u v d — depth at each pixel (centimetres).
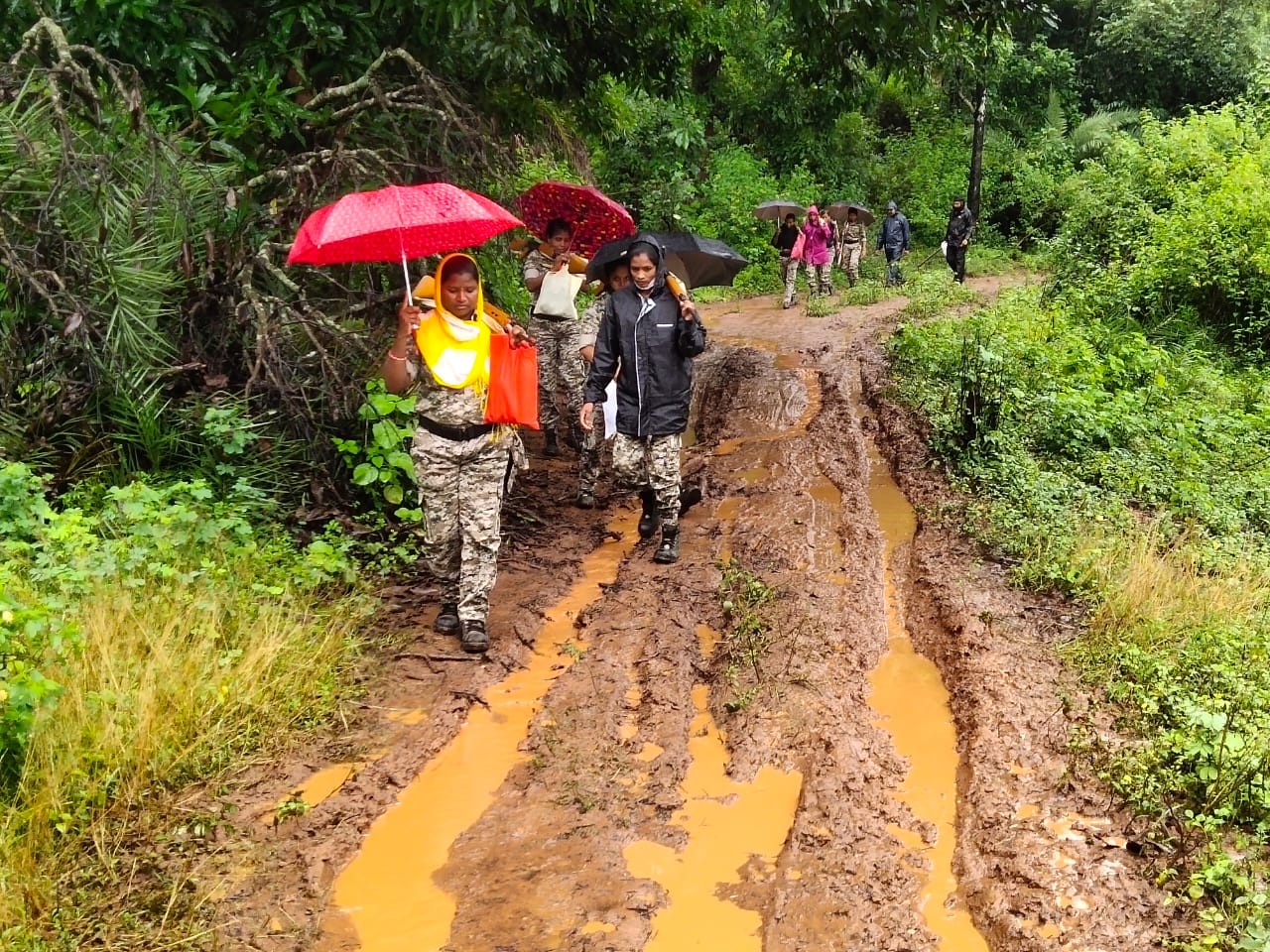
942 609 536
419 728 431
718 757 418
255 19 743
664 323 580
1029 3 898
